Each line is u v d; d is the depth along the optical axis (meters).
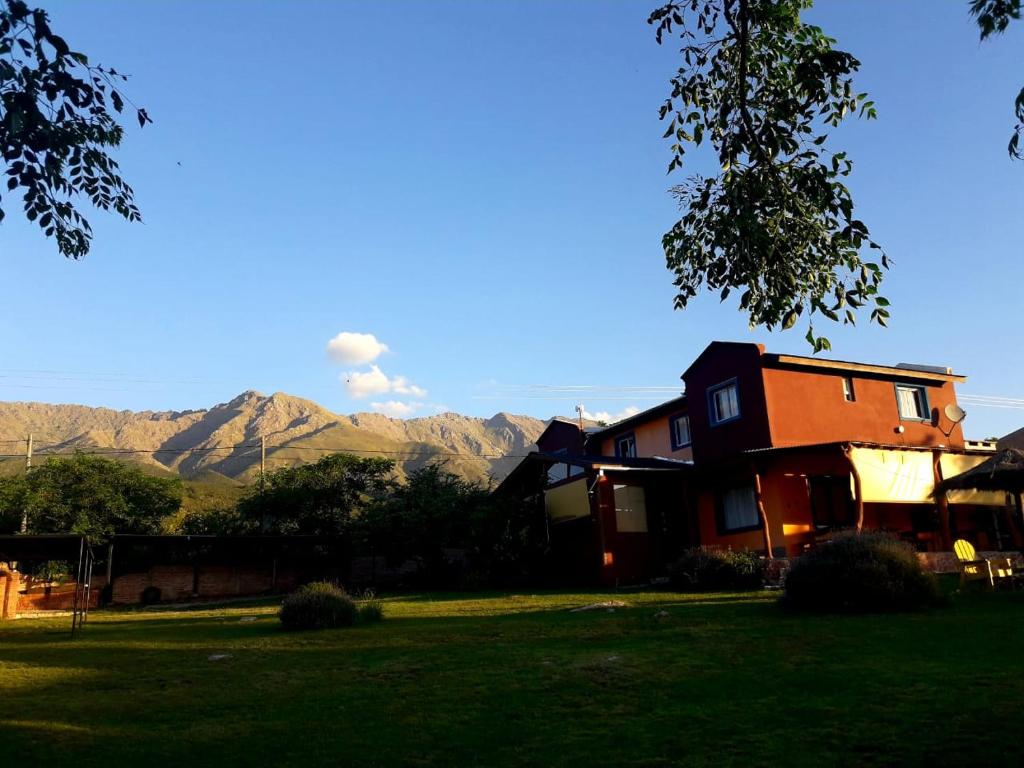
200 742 8.04
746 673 9.74
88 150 7.95
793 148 8.19
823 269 8.51
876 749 6.81
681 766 6.70
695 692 9.02
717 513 26.47
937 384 28.91
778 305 8.48
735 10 8.66
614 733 7.70
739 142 8.68
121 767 7.34
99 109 7.72
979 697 8.01
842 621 13.08
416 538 29.47
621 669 10.30
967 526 26.88
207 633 16.91
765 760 6.71
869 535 15.61
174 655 13.72
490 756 7.23
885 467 23.03
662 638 12.50
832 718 7.73
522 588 26.91
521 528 29.25
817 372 26.41
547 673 10.35
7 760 7.59
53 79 7.18
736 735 7.42
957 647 10.45
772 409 25.12
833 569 14.49
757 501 22.95
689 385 28.44
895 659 9.98
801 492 24.58
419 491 31.33
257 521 38.06
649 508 27.52
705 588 20.72
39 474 33.78
